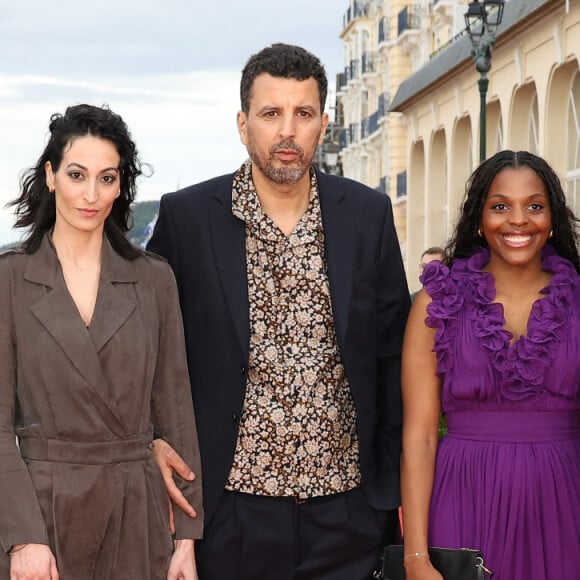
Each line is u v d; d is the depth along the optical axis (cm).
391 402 496
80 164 416
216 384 470
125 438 422
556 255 482
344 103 5625
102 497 414
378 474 491
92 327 418
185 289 482
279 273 473
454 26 3133
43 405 414
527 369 454
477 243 491
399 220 3922
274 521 470
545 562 456
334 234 480
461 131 2706
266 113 457
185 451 449
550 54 1900
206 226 479
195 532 452
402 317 498
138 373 423
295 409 468
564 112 1919
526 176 468
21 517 404
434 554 457
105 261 428
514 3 2025
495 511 458
